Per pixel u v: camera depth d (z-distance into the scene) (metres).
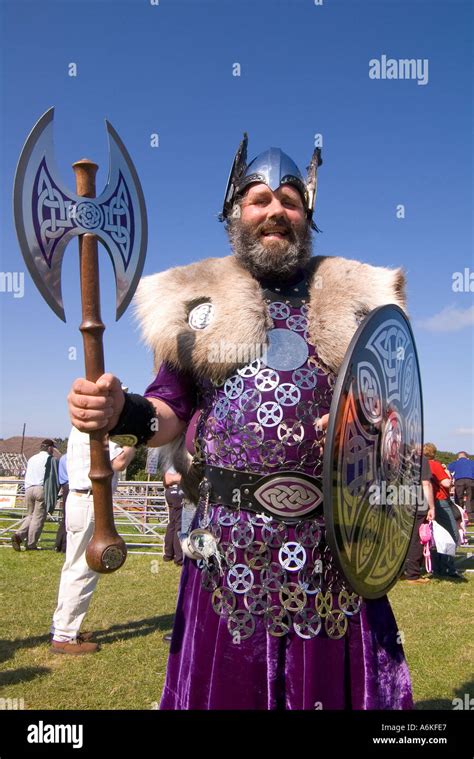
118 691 3.55
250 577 1.56
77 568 4.26
